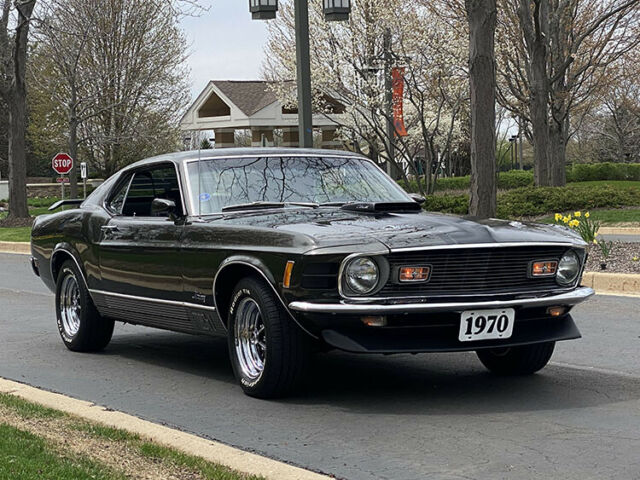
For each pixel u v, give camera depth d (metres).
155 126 48.75
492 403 6.34
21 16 32.91
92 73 42.84
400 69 30.80
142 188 8.11
